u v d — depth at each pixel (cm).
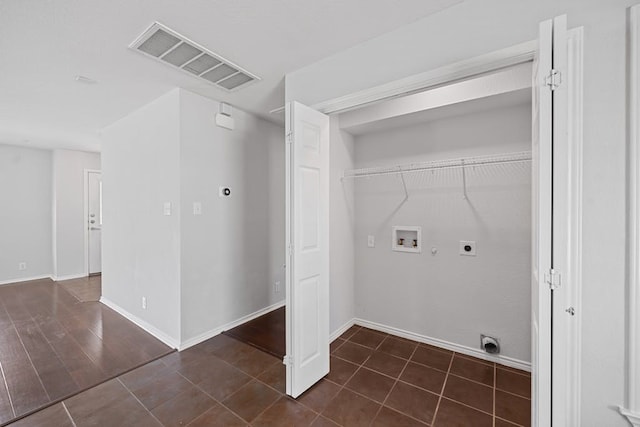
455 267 255
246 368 228
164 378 213
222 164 297
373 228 303
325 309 218
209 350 257
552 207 105
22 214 495
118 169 348
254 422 169
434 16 157
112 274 365
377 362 237
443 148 260
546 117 105
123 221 339
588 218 117
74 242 521
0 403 184
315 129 205
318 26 170
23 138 430
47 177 519
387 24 167
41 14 155
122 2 148
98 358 241
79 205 526
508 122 229
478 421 170
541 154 106
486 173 240
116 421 170
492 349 233
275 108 312
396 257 288
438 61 156
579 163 117
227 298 303
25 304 381
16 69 218
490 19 141
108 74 228
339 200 288
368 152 305
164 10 155
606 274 115
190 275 266
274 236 365
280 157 374
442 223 262
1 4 146
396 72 172
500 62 139
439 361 238
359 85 188
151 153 290
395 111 252
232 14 159
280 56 202
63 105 296
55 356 245
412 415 175
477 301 245
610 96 113
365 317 310
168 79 238
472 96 215
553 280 105
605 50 114
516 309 228
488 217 239
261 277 346
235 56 202
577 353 119
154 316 289
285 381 210
